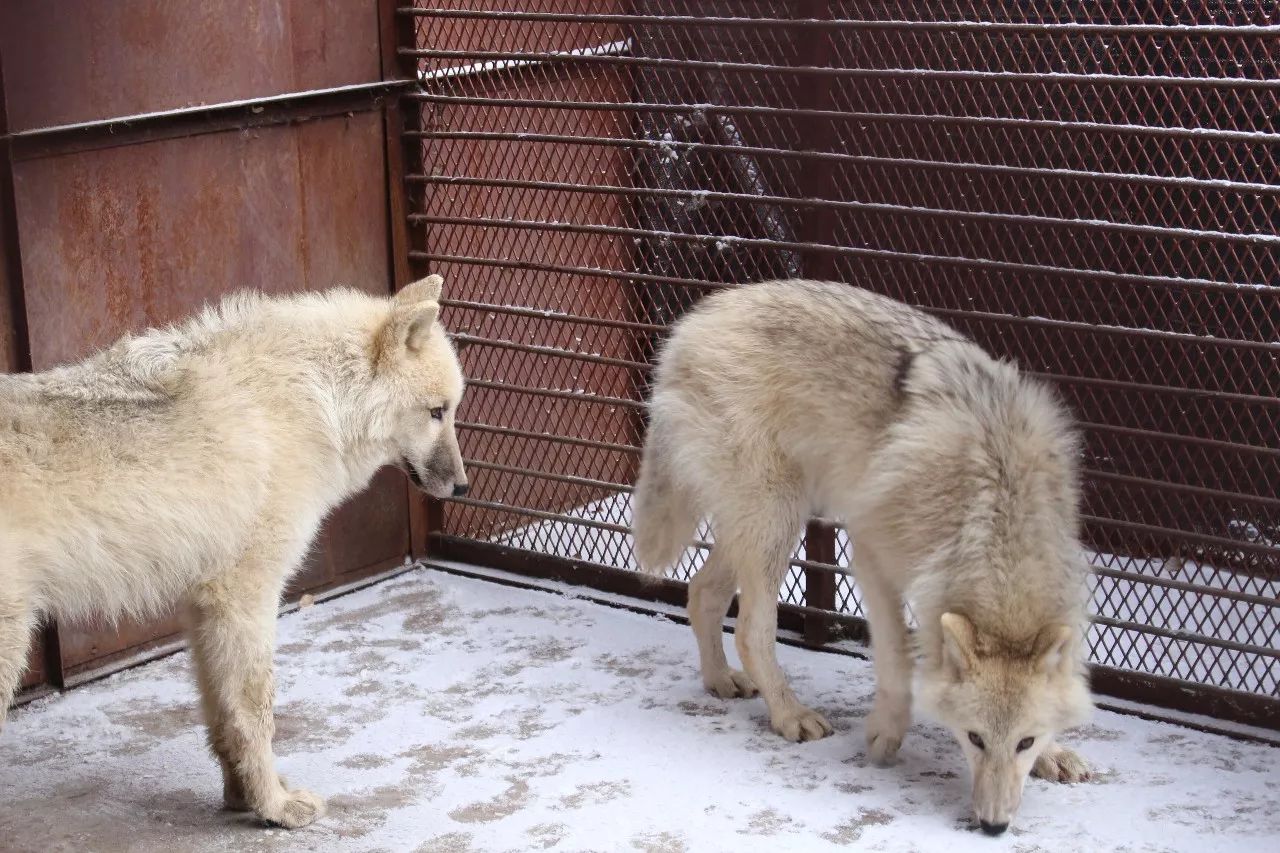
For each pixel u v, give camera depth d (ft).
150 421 11.91
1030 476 12.34
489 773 12.89
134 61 13.75
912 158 14.08
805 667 14.34
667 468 13.55
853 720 13.53
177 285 14.21
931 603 12.37
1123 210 13.51
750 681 13.87
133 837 12.27
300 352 12.46
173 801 12.65
